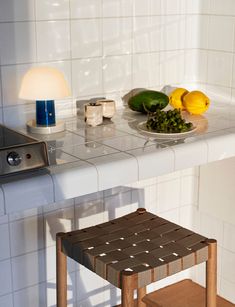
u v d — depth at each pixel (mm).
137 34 2395
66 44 2221
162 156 1818
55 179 1617
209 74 2545
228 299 2594
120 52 2369
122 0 2320
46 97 1948
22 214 2213
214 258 1824
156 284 2705
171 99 2348
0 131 1840
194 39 2562
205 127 2109
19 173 1623
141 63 2441
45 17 2143
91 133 2047
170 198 2652
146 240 1836
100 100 2264
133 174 1766
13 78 2123
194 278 2771
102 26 2291
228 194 2479
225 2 2400
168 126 2020
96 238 1847
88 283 2488
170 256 1733
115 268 1661
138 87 2461
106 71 2354
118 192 2465
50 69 1995
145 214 2031
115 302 2598
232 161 2418
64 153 1814
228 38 2420
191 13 2520
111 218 2477
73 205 2342
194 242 1819
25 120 2189
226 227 2537
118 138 1976
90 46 2281
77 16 2219
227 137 1990
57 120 2152
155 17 2426
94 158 1762
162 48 2482
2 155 1583
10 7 2053
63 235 1863
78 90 2299
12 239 2215
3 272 2229
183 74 2580
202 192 2621
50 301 2395
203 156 1933
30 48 2137
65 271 1890
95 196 2395
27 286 2309
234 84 2441
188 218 2744
